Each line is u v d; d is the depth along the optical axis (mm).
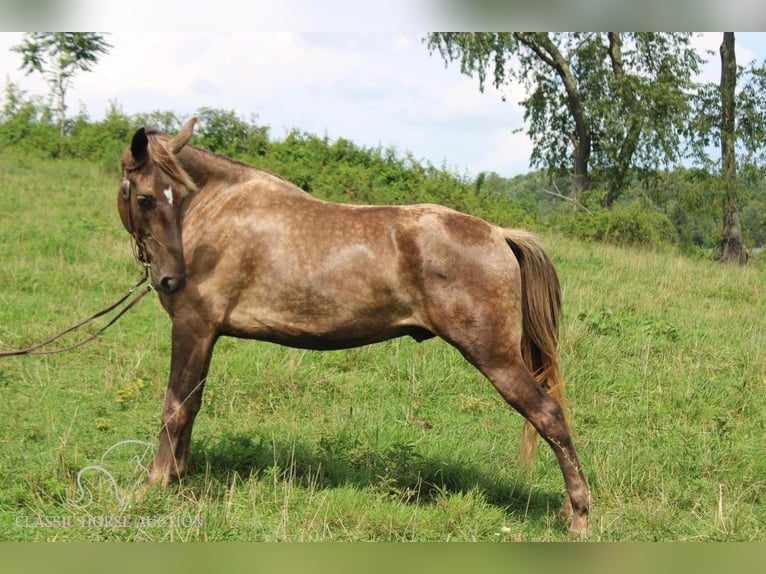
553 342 5004
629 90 28625
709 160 24547
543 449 6141
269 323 4980
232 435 5938
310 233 4895
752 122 24547
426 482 5375
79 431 5973
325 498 4863
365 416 6656
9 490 4797
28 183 16422
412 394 7375
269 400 6840
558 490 5570
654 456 6098
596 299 11547
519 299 4836
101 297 9648
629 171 31078
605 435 6648
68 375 7156
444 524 4805
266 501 4957
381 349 8398
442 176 21969
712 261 22234
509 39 28766
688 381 7797
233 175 5094
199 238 4945
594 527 4812
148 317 8977
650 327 9727
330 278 4828
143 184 4727
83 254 11438
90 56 25781
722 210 24156
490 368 4746
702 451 6223
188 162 4988
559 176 33406
